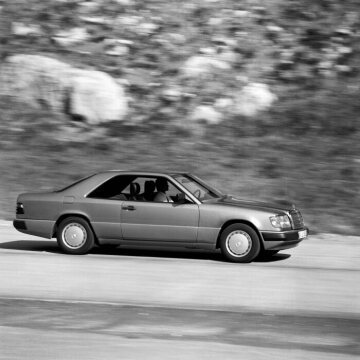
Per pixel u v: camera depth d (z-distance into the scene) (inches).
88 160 1520.7
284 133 1581.0
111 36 1795.0
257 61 1747.0
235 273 802.2
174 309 628.7
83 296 679.1
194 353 496.1
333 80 1707.7
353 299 679.1
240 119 1635.1
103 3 1857.8
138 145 1566.2
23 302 651.5
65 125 1646.2
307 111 1628.9
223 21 1823.3
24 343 518.6
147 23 1818.4
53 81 1679.4
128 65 1743.4
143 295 685.3
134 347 509.7
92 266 834.8
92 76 1674.5
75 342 521.7
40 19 1833.2
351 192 1343.5
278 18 1836.9
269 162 1478.8
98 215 919.0
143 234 909.8
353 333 557.6
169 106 1673.2
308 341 532.4
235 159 1501.0
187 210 898.1
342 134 1557.6
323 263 896.9
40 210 936.3
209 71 1720.0
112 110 1649.9
